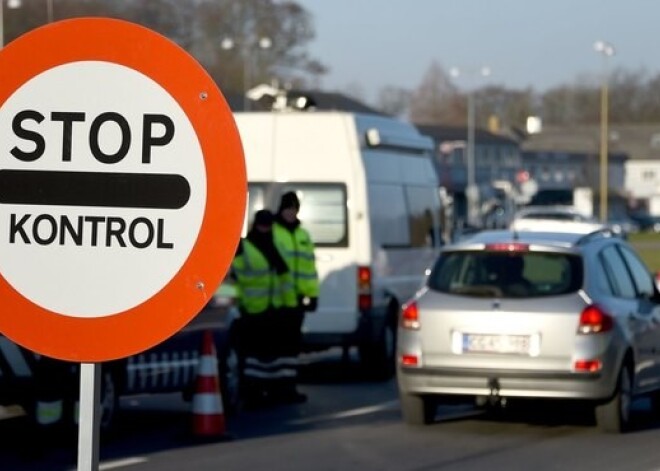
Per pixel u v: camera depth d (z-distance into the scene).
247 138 26.08
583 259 18.34
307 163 25.86
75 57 5.70
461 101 156.12
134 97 5.68
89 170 5.68
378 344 26.17
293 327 22.05
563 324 17.81
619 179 168.25
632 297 19.61
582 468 15.84
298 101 27.09
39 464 15.92
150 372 18.22
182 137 5.66
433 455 16.83
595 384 17.84
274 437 18.34
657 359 20.05
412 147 28.80
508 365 17.92
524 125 158.12
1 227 5.70
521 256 18.34
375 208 26.14
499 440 18.09
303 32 95.62
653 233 134.12
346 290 25.58
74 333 5.68
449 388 18.22
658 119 172.88
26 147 5.71
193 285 5.65
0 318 5.70
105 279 5.67
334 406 21.94
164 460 16.28
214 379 18.09
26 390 16.73
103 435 17.58
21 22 53.66
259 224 21.77
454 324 18.17
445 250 18.75
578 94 166.62
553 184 149.62
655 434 18.72
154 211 5.66
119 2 65.94
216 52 88.12
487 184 120.88
